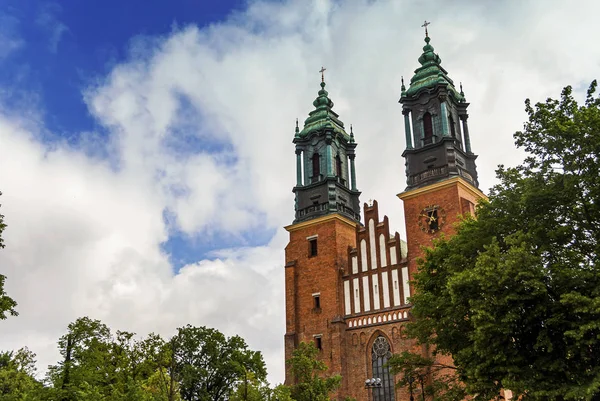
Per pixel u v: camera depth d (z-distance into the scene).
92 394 39.62
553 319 27.83
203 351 57.16
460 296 31.11
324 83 79.31
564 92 33.53
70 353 48.09
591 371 27.08
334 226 67.19
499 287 28.97
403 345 58.25
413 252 60.69
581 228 30.88
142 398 37.56
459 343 33.84
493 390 30.73
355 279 64.06
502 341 29.20
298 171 73.62
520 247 29.70
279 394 43.53
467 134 67.06
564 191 30.55
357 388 59.84
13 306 32.97
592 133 30.44
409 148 65.00
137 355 50.09
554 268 29.27
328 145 72.75
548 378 28.38
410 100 67.25
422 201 61.62
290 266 68.06
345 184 73.56
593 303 26.31
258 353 57.94
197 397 54.75
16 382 48.25
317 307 65.12
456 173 61.22
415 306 36.28
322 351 62.72
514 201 33.00
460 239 35.56
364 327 61.56
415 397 54.97
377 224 64.69
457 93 69.00
